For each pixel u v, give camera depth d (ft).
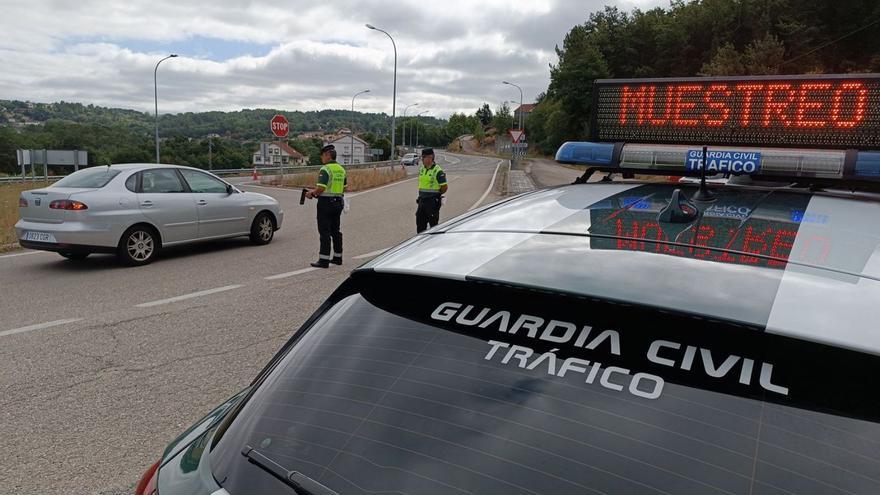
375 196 75.61
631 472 3.42
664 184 7.93
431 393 4.19
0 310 20.67
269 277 26.53
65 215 26.63
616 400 3.71
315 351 5.00
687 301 3.91
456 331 4.54
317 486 3.90
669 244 5.07
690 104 8.85
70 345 17.19
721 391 3.56
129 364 15.80
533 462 3.62
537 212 6.64
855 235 5.20
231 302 22.09
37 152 90.84
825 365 3.43
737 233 5.28
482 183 104.17
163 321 19.60
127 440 11.85
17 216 44.91
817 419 3.32
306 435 4.28
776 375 3.51
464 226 6.43
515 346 4.24
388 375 4.44
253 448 4.33
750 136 8.58
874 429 3.21
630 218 6.01
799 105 8.17
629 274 4.42
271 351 16.93
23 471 10.69
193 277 26.35
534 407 3.85
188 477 4.42
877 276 4.24
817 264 4.47
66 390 14.12
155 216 29.27
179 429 12.33
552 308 4.34
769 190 7.34
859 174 7.23
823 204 6.47
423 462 3.84
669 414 3.56
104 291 23.57
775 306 3.78
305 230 42.39
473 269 4.84
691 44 241.76
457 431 3.92
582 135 265.34
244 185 91.91
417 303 4.98
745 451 3.32
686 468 3.35
